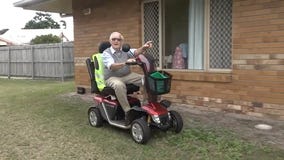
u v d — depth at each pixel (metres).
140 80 6.54
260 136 5.97
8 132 7.07
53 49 19.12
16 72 21.95
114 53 6.53
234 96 7.55
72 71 19.14
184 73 8.46
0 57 23.03
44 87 14.66
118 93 6.17
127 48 6.23
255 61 7.11
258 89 7.12
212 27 8.04
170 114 6.19
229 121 7.01
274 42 6.81
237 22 7.33
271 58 6.88
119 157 5.36
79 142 6.16
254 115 7.25
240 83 7.41
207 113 7.77
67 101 10.30
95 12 10.86
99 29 10.79
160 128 5.88
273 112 6.95
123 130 6.76
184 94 8.55
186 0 8.53
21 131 7.09
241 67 7.35
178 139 5.90
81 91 11.64
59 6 12.88
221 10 7.84
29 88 14.54
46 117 8.25
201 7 8.21
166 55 9.07
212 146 5.56
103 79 6.64
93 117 7.12
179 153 5.38
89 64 7.07
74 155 5.55
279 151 5.25
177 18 8.77
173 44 8.91
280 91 6.80
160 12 9.03
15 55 21.86
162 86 5.71
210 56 8.12
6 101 10.98
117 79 6.36
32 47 20.47
